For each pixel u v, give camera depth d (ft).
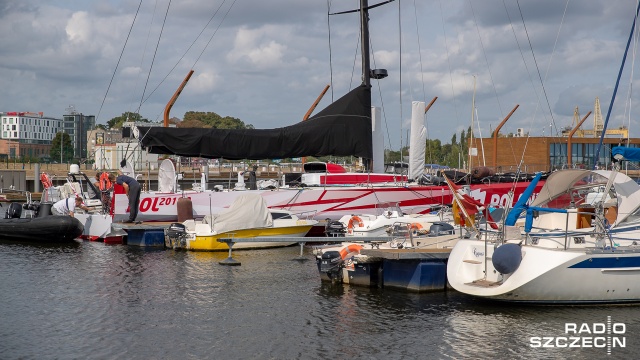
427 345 38.17
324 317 43.96
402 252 49.55
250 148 70.79
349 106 74.02
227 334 40.42
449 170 84.17
